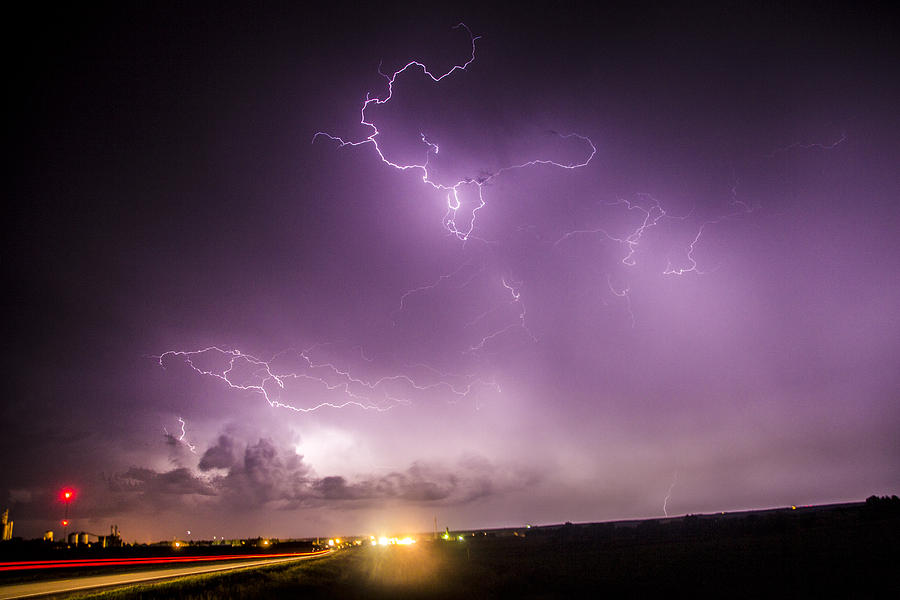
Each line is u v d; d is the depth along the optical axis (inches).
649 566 1013.2
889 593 576.7
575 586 794.8
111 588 731.4
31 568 1178.0
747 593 626.2
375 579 992.2
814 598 577.6
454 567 1249.4
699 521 3592.5
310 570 1143.0
